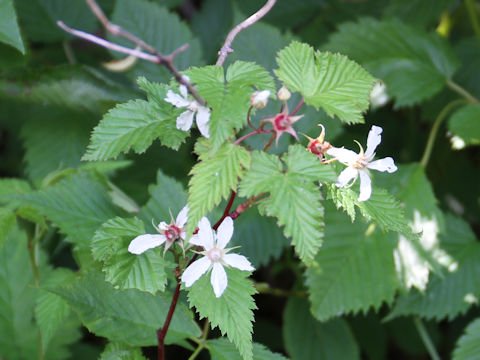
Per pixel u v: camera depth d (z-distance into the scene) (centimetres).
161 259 38
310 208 34
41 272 54
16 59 60
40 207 45
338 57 37
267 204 36
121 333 42
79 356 60
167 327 41
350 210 36
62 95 59
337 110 37
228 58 57
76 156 60
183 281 36
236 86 35
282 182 34
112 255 38
